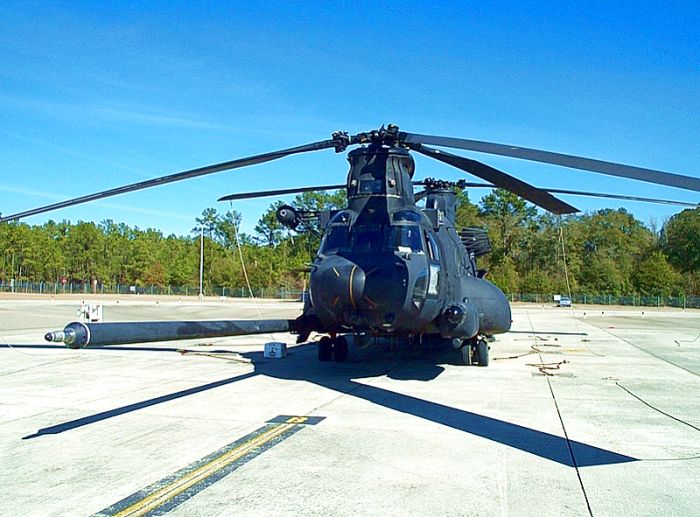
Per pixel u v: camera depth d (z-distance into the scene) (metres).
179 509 4.43
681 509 4.46
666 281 80.38
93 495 4.71
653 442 6.36
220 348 15.90
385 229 9.90
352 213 10.22
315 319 10.28
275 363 12.60
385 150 10.45
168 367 11.93
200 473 5.26
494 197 87.00
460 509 4.45
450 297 10.84
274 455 5.81
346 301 8.91
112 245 104.50
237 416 7.48
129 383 9.94
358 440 6.36
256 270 75.81
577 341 19.33
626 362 13.54
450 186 13.98
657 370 12.15
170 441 6.29
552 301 77.25
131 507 4.46
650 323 32.12
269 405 8.16
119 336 5.78
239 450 5.96
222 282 78.44
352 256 9.48
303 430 6.76
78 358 13.37
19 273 98.25
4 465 5.48
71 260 102.44
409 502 4.58
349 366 12.15
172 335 6.58
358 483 5.01
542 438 6.50
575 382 10.45
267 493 4.77
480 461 5.64
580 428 6.96
